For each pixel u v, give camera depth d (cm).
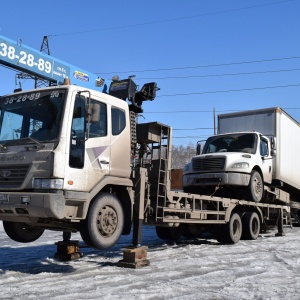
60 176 611
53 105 660
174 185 1362
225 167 1172
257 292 548
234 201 1133
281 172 1373
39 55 1155
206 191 1273
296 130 1557
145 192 802
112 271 703
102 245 670
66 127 634
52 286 586
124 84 847
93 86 1137
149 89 866
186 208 938
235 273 683
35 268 738
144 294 532
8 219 666
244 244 1109
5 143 667
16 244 1104
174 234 1201
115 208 702
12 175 640
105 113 719
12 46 1112
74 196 626
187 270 711
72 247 844
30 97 694
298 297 521
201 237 1345
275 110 1372
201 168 1216
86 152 664
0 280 630
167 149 837
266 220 1388
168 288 568
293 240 1219
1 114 716
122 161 741
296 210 1733
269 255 894
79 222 663
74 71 1180
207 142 1352
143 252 755
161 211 837
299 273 686
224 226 1109
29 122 673
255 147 1258
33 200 594
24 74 1177
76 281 620
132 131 797
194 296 523
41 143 632
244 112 1434
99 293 541
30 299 513
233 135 1314
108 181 694
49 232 1484
